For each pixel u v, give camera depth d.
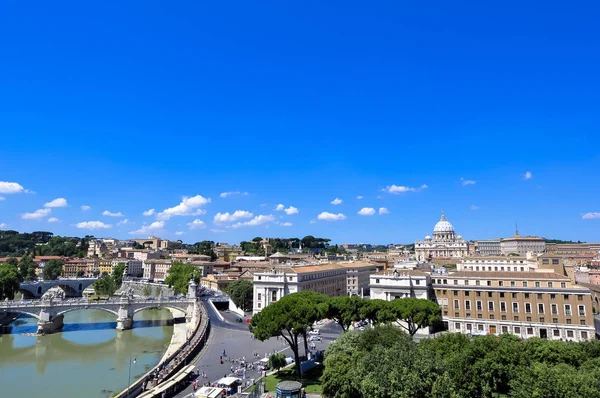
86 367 115.56
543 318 124.50
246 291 189.38
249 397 77.38
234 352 116.56
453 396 57.66
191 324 162.50
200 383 89.50
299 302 95.81
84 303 170.12
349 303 109.06
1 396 90.50
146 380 87.94
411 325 115.31
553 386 56.88
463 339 72.62
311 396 76.94
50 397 90.00
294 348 91.25
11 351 135.75
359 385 63.09
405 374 59.59
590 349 69.62
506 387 62.22
